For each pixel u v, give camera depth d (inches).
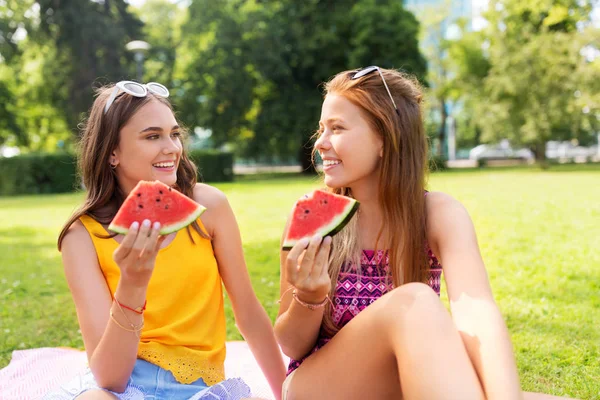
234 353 147.6
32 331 190.5
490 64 1414.9
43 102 1323.8
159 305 95.0
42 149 1508.4
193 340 96.0
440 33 1585.9
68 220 98.0
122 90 98.0
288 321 88.2
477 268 85.2
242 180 1177.4
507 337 75.0
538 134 1177.4
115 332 81.7
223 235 103.6
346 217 81.2
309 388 85.3
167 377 91.5
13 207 691.4
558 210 432.8
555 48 1095.0
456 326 78.9
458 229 90.0
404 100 93.0
